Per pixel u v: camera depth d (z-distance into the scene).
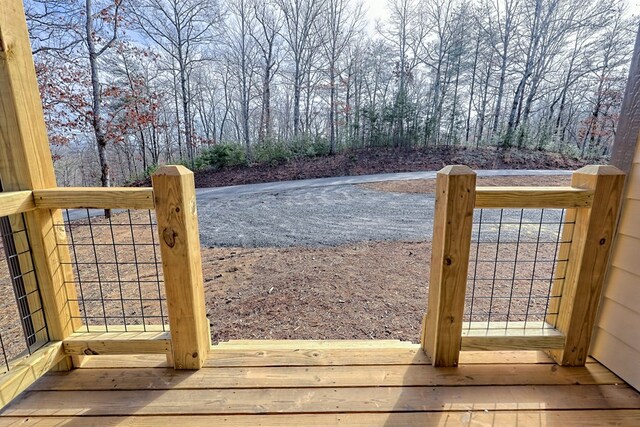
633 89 1.36
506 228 5.16
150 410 1.27
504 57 15.88
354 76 16.84
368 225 5.39
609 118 14.90
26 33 1.25
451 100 17.22
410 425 1.19
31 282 1.39
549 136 15.06
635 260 1.36
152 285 3.30
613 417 1.23
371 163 13.45
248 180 11.73
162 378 1.44
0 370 1.24
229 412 1.25
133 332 1.54
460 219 1.36
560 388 1.38
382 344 1.70
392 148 15.14
